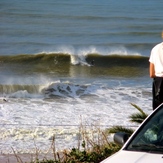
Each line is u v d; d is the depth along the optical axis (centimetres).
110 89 4781
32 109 3925
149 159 1210
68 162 1958
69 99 4366
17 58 6569
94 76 5694
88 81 5316
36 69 6159
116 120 3512
